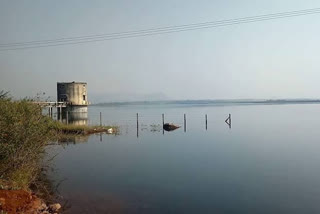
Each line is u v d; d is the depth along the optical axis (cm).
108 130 4834
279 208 1516
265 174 2189
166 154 3055
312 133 4844
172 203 1574
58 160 2708
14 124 1460
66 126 4594
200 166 2473
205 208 1507
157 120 8219
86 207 1477
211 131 5247
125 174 2191
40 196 1573
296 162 2611
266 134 4753
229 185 1914
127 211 1444
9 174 1460
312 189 1828
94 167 2420
